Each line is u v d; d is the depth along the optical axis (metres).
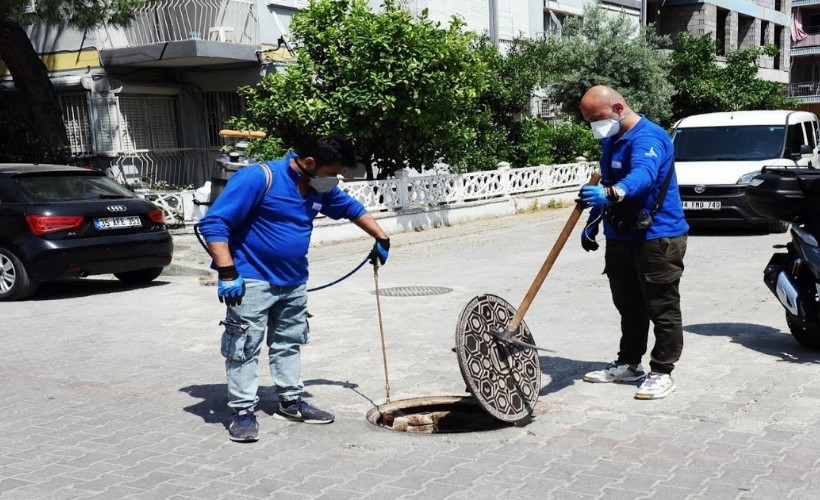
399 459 4.29
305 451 4.45
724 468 4.03
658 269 4.99
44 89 15.23
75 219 9.48
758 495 3.71
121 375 6.18
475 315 4.67
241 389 4.63
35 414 5.25
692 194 13.27
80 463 4.34
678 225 4.98
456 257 12.20
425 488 3.89
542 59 22.19
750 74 28.94
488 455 4.30
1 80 17.70
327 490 3.90
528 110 21.50
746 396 5.15
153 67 17.42
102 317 8.50
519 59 20.47
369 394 5.47
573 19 24.52
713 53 28.80
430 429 5.22
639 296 5.32
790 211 5.99
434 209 16.00
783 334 6.77
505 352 4.79
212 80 17.77
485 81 16.39
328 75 14.69
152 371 6.28
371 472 4.11
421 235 14.95
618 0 30.30
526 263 11.28
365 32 14.22
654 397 5.12
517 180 18.69
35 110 15.26
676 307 5.09
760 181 6.23
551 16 27.48
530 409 4.82
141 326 7.97
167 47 15.94
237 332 4.57
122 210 9.95
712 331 6.92
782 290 6.14
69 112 17.23
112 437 4.76
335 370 6.09
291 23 15.12
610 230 5.15
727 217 13.11
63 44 17.03
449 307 8.37
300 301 4.80
